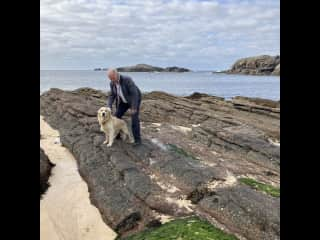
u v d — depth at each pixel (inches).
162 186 252.5
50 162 325.4
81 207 234.2
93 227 207.9
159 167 280.5
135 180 250.2
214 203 214.4
